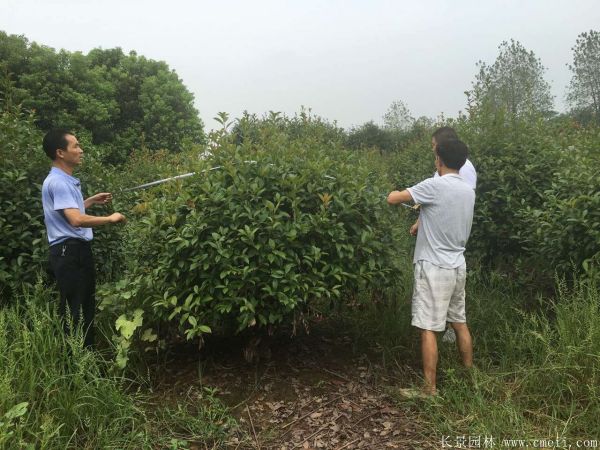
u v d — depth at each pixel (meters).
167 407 3.25
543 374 3.32
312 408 3.37
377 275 3.73
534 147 5.48
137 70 15.54
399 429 3.12
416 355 4.08
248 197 3.50
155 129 14.45
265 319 3.40
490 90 6.89
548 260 4.56
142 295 3.63
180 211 3.55
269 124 4.43
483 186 5.43
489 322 4.42
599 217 3.88
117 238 4.76
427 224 3.56
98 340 3.89
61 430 2.75
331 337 4.44
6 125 4.20
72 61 13.42
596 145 5.18
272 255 3.28
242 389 3.56
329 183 3.65
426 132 10.42
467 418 3.04
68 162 3.63
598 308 3.51
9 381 2.66
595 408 2.95
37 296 3.68
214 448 2.95
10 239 3.96
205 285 3.37
